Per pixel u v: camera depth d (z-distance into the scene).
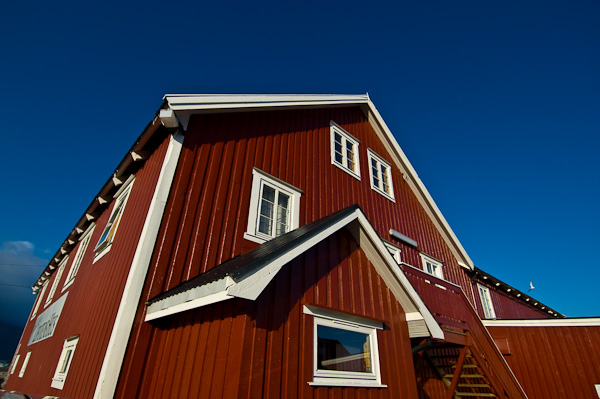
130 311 4.50
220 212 6.14
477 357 6.55
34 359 9.67
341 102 11.12
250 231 6.45
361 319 4.65
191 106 6.33
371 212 10.42
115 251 6.30
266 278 3.44
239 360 3.19
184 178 5.86
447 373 8.58
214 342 3.62
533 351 9.13
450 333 6.27
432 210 13.73
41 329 10.52
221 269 4.39
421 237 12.52
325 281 4.44
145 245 4.98
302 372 3.71
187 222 5.59
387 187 12.09
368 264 5.22
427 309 5.21
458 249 14.23
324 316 4.23
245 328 3.34
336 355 4.20
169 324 4.63
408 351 5.06
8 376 12.66
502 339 9.59
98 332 5.18
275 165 7.82
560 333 8.98
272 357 3.48
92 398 4.19
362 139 11.91
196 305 3.60
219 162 6.58
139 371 4.28
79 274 8.89
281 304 3.80
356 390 4.17
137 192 6.71
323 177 9.12
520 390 6.85
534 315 19.39
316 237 4.26
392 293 5.32
